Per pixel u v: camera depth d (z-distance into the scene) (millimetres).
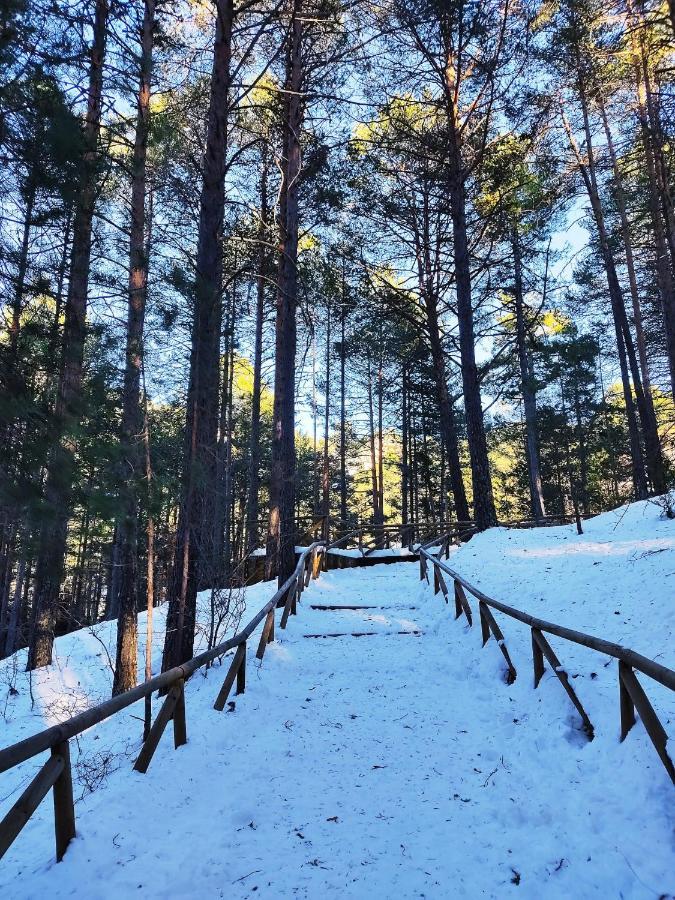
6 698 9523
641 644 6086
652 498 14406
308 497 37031
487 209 16984
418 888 2920
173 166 9906
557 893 2791
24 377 3107
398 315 19312
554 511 36250
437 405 24156
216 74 8484
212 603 8102
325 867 3113
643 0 7930
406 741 4770
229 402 21375
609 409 26406
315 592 11805
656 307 21797
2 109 3088
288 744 4766
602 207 18016
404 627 8695
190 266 7898
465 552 13523
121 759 5008
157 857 3154
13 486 2910
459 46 13719
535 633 5227
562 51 12414
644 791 3271
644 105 13977
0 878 3072
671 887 2656
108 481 3820
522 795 3705
